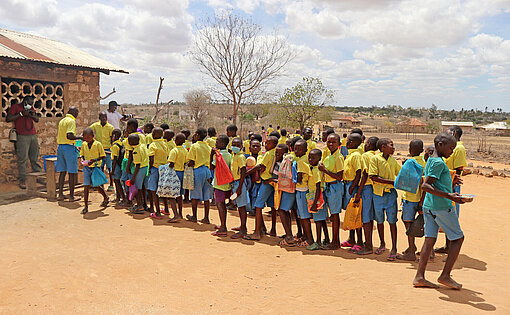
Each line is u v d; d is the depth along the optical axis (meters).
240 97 21.86
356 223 5.88
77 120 12.07
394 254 5.68
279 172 6.18
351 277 4.80
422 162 5.77
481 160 24.94
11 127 10.39
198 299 4.13
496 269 5.25
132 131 8.22
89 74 12.37
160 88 21.30
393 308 3.82
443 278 4.35
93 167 8.09
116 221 7.41
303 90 31.94
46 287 4.36
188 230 7.04
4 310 3.78
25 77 10.62
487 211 9.58
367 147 5.98
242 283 4.62
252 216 8.58
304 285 4.55
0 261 5.12
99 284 4.48
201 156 7.43
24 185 10.35
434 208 4.34
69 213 7.90
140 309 3.86
